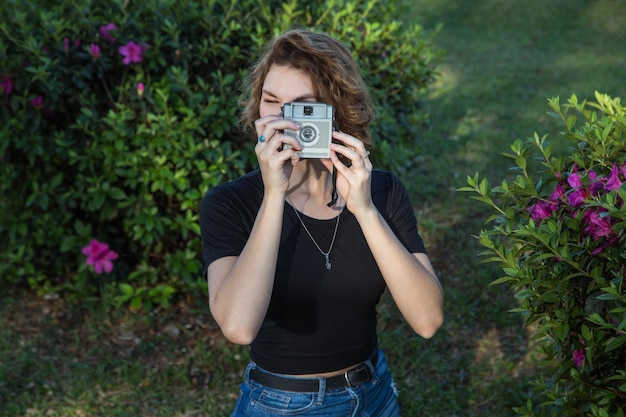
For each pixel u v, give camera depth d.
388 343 4.27
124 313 4.54
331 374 1.98
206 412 3.74
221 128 4.34
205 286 4.43
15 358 4.11
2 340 4.26
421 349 4.26
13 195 4.54
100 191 4.29
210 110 4.22
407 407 3.75
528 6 14.65
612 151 2.15
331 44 2.02
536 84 10.05
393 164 5.52
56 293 4.72
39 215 4.53
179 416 3.71
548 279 2.06
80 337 4.34
